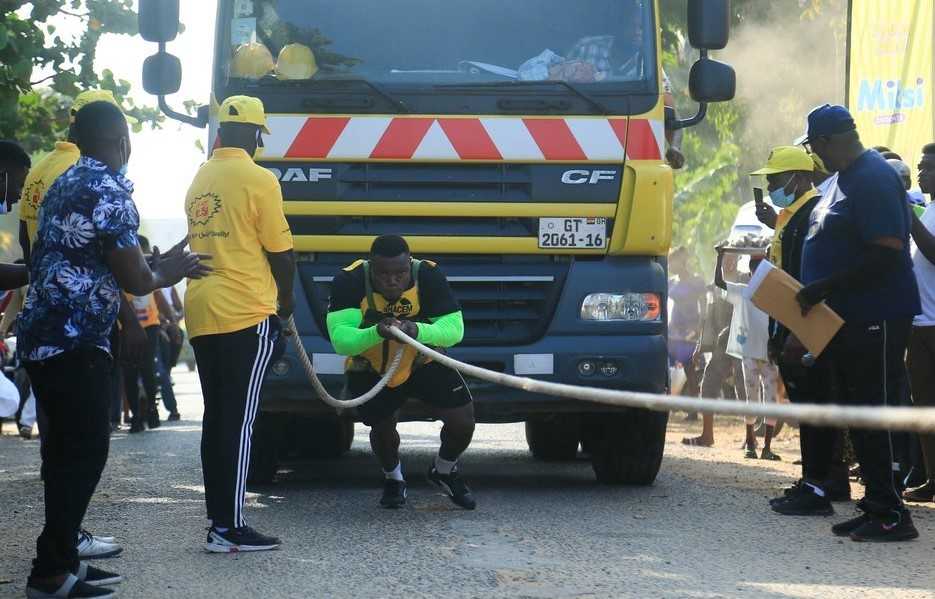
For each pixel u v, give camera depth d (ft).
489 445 46.01
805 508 28.07
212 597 19.44
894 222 24.72
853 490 32.78
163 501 30.07
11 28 44.42
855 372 25.41
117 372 50.80
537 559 22.58
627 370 29.81
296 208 29.73
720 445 45.32
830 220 25.38
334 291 26.84
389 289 26.35
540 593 19.74
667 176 29.96
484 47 30.27
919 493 30.71
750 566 22.20
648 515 27.81
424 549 23.48
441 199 29.68
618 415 31.48
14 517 28.27
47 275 19.36
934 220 30.35
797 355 27.68
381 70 30.07
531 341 29.94
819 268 25.54
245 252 23.22
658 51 30.32
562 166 29.81
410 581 20.61
